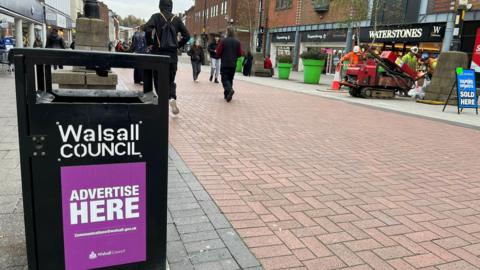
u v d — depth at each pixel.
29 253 1.96
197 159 4.91
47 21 34.59
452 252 2.91
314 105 11.08
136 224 2.13
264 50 38.62
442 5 18.80
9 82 12.23
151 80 2.39
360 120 8.86
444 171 5.07
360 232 3.16
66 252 2.02
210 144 5.73
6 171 4.05
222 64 10.24
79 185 1.97
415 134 7.52
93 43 7.23
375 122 8.70
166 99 2.04
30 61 1.79
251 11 46.44
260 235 3.00
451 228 3.33
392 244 2.98
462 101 10.88
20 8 21.66
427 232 3.23
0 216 3.04
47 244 1.98
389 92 14.11
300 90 15.89
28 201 1.91
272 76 25.80
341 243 2.96
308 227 3.19
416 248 2.94
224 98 11.16
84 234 2.03
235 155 5.21
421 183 4.53
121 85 12.84
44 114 1.85
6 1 18.53
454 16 18.12
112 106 1.95
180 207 3.41
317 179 4.43
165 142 2.10
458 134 7.77
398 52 21.97
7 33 21.20
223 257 2.65
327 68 29.52
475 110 12.14
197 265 2.53
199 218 3.21
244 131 6.80
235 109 9.32
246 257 2.67
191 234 2.94
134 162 2.05
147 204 2.13
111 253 2.11
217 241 2.86
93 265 2.09
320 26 29.77
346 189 4.16
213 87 14.64
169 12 7.43
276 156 5.29
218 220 3.20
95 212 2.03
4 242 2.66
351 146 6.18
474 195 4.21
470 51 17.44
